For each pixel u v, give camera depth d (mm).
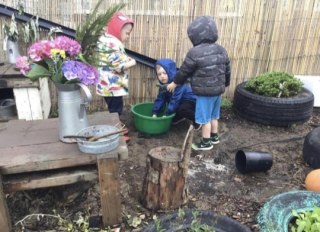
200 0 3648
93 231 2072
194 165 2908
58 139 2051
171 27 3723
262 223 1971
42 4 3480
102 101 3930
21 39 3465
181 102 3414
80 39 1822
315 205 2166
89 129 1960
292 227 1943
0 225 1897
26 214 2174
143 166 2848
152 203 2248
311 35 4062
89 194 2340
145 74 3914
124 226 2117
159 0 3578
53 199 2260
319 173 2459
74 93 1870
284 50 4047
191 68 2871
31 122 2328
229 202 2422
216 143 3295
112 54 2930
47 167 1814
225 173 2809
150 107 3682
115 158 1897
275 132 3594
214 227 2018
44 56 1697
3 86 2971
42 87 3273
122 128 2111
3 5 3461
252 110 3678
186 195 2357
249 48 3959
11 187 1864
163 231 1958
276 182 2701
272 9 3764
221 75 2912
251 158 2697
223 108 4094
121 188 2504
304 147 2969
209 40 2879
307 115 3688
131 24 3047
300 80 3924
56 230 2059
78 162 1855
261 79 3748
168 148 2336
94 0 3504
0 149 1923
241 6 3738
